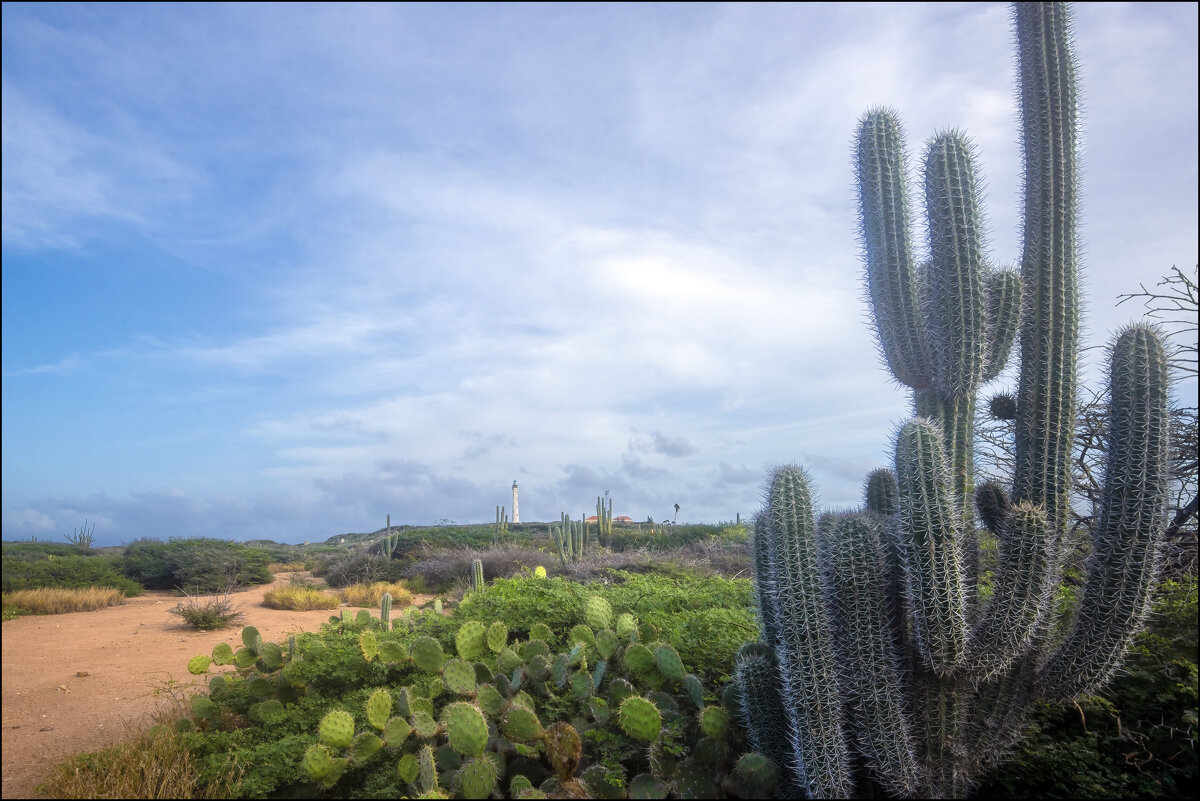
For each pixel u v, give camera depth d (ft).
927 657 12.50
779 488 13.01
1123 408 13.71
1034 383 15.46
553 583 25.96
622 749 14.90
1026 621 12.43
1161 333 13.91
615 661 17.48
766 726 13.94
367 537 122.72
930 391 15.74
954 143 15.06
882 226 16.16
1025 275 16.14
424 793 12.83
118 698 23.18
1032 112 16.85
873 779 13.15
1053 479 14.99
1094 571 13.80
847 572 12.73
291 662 18.75
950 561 12.26
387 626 25.31
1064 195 16.08
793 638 12.51
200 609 37.37
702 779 13.58
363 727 16.25
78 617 41.63
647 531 78.13
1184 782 14.66
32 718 21.06
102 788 14.55
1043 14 17.02
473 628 17.90
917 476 12.42
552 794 12.80
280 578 68.90
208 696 19.62
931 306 15.38
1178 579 20.74
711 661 18.65
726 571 48.01
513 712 14.35
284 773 14.82
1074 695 13.97
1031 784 14.24
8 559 53.72
